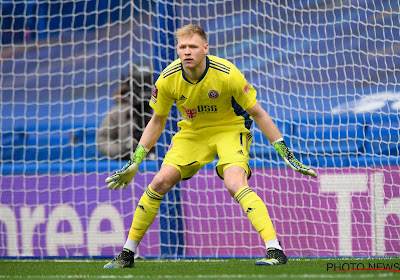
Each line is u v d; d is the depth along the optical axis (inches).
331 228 860.0
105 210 879.1
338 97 1001.5
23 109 1161.4
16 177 922.7
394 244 849.5
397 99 1003.9
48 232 889.5
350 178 872.3
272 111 988.6
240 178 547.2
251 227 856.3
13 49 1185.4
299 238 860.0
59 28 1176.2
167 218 850.8
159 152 877.2
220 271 521.0
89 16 1159.6
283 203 871.7
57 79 1165.1
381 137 964.6
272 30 1031.0
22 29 1184.8
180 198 860.6
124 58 1131.3
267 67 1016.2
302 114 986.1
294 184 876.6
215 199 866.1
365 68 1022.4
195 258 821.2
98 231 874.1
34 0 1180.5
